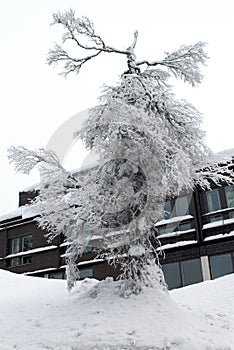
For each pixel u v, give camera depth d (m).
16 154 8.41
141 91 8.40
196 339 6.42
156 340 6.24
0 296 10.58
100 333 6.31
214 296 9.59
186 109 8.76
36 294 10.31
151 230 8.38
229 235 17.50
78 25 9.41
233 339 6.75
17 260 23.42
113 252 8.25
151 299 7.32
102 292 7.93
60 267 21.08
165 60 9.44
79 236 8.18
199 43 9.36
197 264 17.80
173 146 7.80
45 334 6.65
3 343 6.57
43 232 22.64
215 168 9.13
